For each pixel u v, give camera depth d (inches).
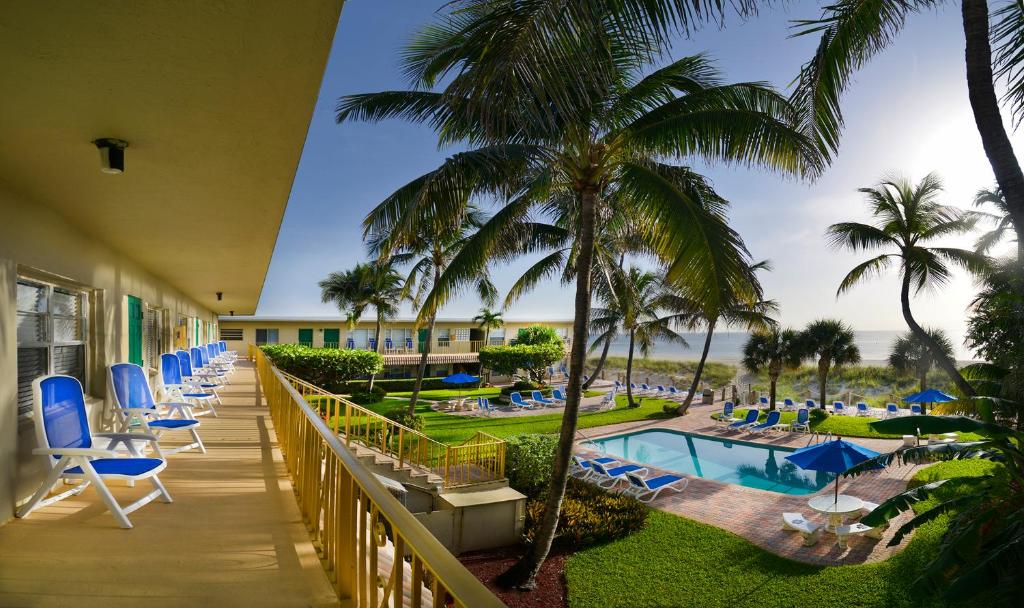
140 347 380.8
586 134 300.2
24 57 93.6
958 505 269.6
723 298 266.1
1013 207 207.9
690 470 685.3
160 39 89.1
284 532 156.4
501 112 150.6
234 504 182.5
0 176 168.4
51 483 159.2
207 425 345.7
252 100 114.8
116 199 201.0
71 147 142.5
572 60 143.9
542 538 343.6
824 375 1123.3
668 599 321.1
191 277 473.7
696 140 288.5
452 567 50.9
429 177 281.1
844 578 336.2
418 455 454.3
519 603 325.1
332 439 125.1
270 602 113.9
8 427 161.0
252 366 1006.4
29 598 113.3
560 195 455.2
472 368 1768.0
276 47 92.9
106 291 290.7
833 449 429.7
